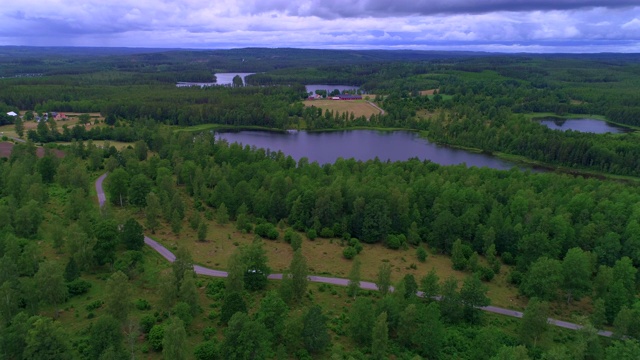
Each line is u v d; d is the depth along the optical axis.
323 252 129.25
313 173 187.38
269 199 151.75
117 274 82.06
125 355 70.50
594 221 138.75
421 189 160.50
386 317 85.50
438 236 136.25
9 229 115.94
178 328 71.62
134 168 185.00
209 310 93.12
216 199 156.62
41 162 175.12
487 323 98.50
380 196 148.38
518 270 122.44
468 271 123.25
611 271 105.06
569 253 109.06
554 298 109.94
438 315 87.31
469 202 151.88
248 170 182.62
